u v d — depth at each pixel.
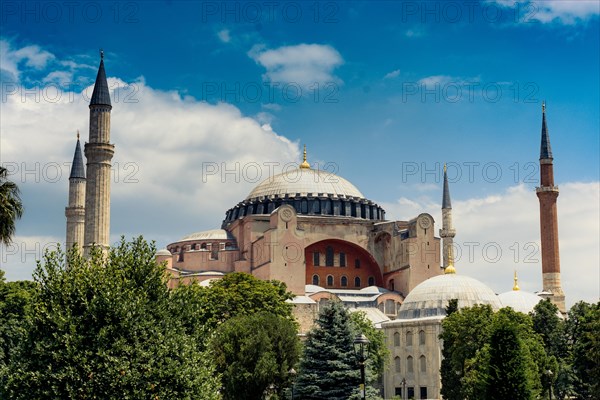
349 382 84.00
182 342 48.97
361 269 155.75
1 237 49.94
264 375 87.88
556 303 148.62
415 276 144.75
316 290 146.38
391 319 143.25
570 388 105.81
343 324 86.38
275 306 111.00
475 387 82.81
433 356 121.25
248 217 151.12
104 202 107.25
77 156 133.38
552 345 110.12
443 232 168.00
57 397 45.81
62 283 48.91
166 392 47.06
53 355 45.97
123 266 51.19
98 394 46.00
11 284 86.25
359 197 162.00
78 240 130.25
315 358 85.25
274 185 162.25
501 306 126.38
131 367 46.53
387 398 126.50
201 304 53.38
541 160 154.88
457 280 128.12
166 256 146.12
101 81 109.62
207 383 49.12
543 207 152.75
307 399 84.25
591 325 100.12
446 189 169.88
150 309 49.34
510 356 73.00
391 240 152.12
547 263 151.00
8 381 46.56
